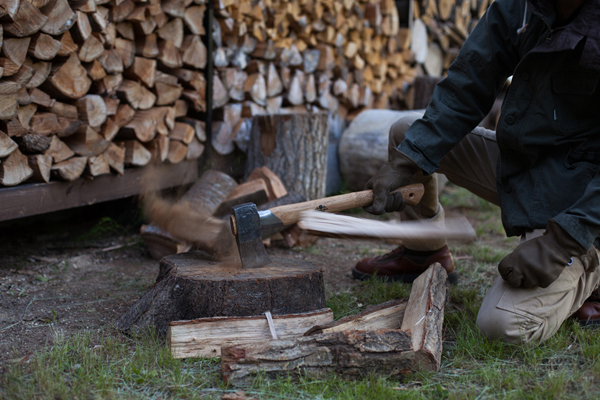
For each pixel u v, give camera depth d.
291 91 5.37
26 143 3.09
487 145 2.66
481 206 5.52
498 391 1.94
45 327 2.50
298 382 1.96
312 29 5.50
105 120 3.59
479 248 4.02
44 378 1.92
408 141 2.43
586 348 2.18
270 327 2.20
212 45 4.46
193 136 4.41
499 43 2.34
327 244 4.21
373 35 6.50
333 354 1.98
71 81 3.32
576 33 1.99
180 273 2.41
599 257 2.31
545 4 2.02
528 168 2.29
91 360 2.10
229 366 1.94
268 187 4.05
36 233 4.11
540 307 2.17
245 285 2.32
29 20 2.88
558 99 2.14
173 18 4.09
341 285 3.21
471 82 2.38
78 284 3.14
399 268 3.21
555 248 2.05
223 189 3.92
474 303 2.79
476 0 9.04
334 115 6.04
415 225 2.61
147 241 3.67
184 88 4.45
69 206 3.49
